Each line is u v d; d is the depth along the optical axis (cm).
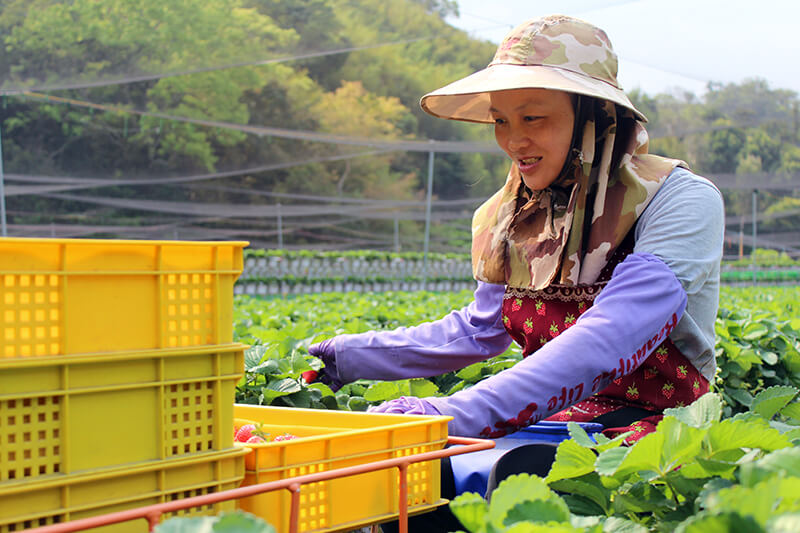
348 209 3256
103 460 132
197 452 143
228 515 93
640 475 141
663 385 268
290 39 1602
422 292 1461
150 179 2512
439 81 5388
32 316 127
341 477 152
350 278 3164
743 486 117
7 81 1566
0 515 122
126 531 134
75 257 130
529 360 229
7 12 1416
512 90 256
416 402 214
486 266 294
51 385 128
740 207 4350
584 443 154
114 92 2875
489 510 117
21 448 125
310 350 319
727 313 704
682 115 2467
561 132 258
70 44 1470
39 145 3547
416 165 5325
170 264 141
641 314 236
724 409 484
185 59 1555
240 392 362
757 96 2325
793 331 631
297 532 138
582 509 149
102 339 133
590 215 266
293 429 203
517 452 215
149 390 138
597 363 226
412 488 175
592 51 258
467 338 307
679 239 254
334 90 5206
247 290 2895
